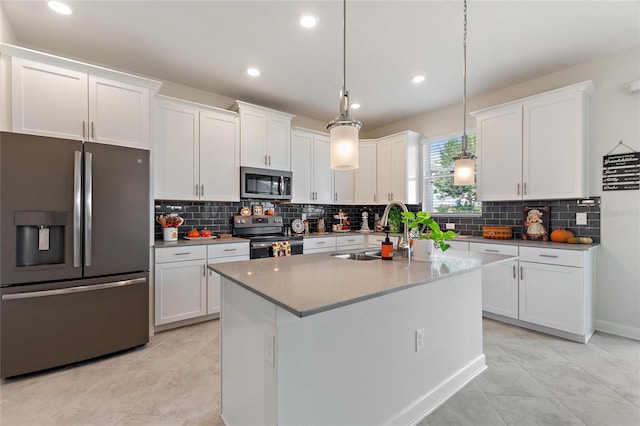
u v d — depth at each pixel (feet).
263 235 13.20
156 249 9.19
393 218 14.37
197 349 8.26
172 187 10.25
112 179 7.80
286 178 13.16
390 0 6.72
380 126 16.51
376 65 9.71
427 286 5.87
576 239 9.38
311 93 12.09
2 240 6.55
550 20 7.45
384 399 5.08
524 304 9.39
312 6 6.93
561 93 9.28
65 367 7.29
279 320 3.83
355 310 4.67
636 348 8.11
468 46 8.63
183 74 10.43
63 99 7.64
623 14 7.20
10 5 6.91
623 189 8.89
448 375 6.32
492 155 10.85
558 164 9.34
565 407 5.76
